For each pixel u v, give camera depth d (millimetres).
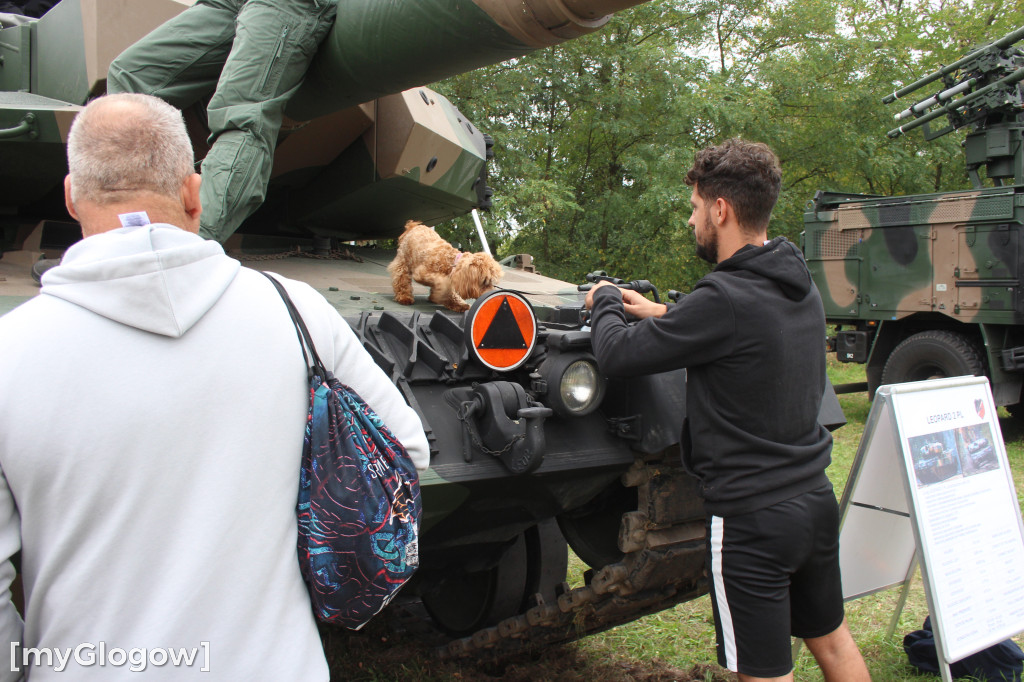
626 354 2262
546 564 3670
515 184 12875
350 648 3811
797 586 2412
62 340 1250
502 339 2627
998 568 3131
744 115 13445
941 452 3070
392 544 1454
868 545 3348
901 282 9391
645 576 2949
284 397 1407
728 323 2145
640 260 14461
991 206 8352
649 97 14438
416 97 4438
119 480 1251
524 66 13297
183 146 1459
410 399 2574
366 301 3594
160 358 1291
